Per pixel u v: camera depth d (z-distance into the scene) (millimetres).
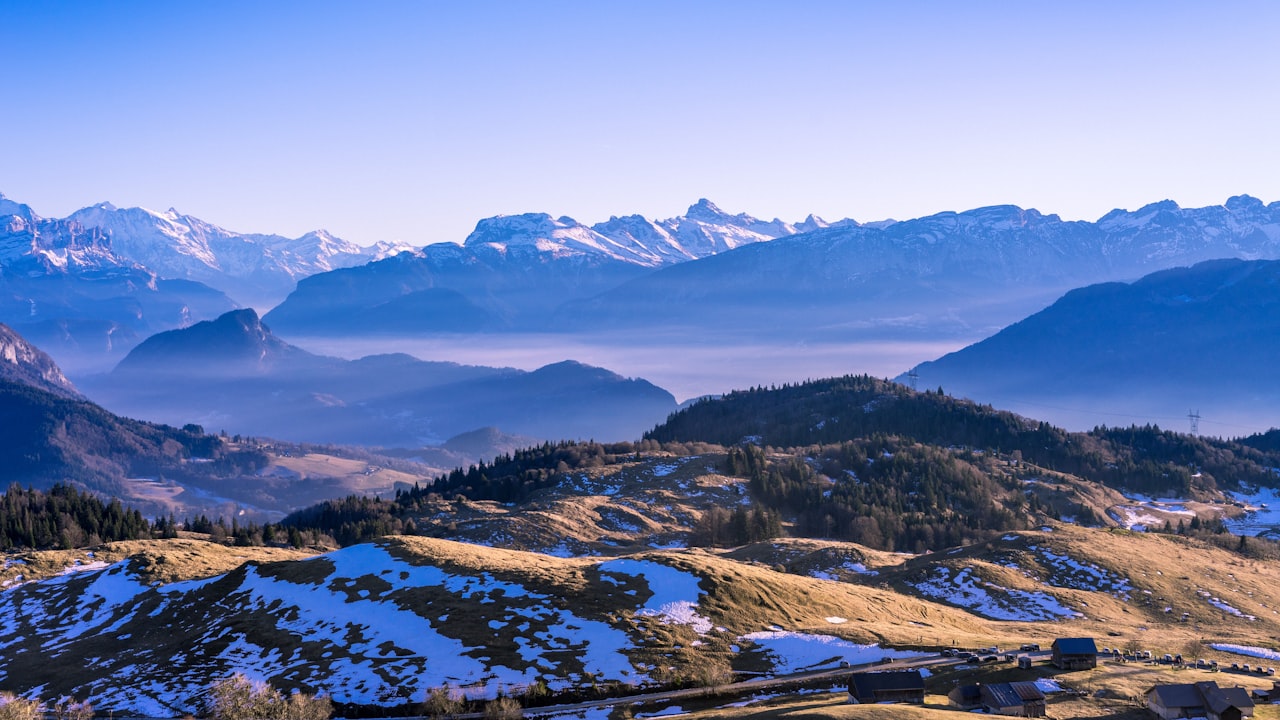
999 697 102438
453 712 111875
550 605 140375
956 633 142875
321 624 142875
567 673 120062
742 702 111375
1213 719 100188
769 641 132000
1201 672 120312
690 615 138000
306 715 110625
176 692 127312
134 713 122062
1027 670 118250
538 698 114250
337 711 114688
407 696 116438
